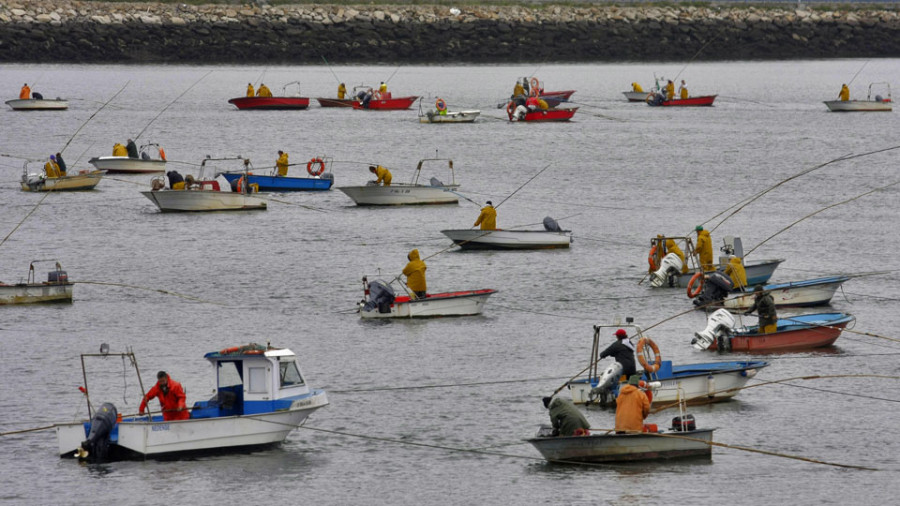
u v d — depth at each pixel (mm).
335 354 127875
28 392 112938
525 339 134750
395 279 151000
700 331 137375
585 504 86188
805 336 131625
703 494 88188
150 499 87062
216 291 158875
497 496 87688
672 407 109250
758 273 165125
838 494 88500
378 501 86938
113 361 123688
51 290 151125
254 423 97188
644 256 187375
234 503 86562
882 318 147375
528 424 104875
